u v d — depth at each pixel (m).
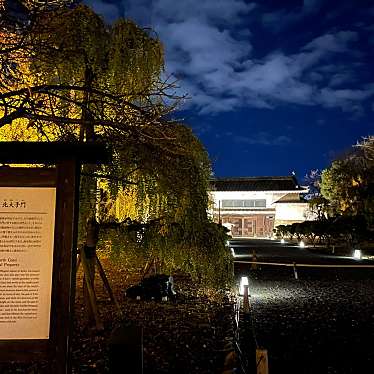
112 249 8.86
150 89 7.93
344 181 36.59
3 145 3.75
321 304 13.44
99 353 6.99
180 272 19.31
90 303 8.48
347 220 37.97
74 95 7.98
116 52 8.10
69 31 7.59
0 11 5.80
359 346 8.52
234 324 9.39
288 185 76.25
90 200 8.05
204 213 8.82
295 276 20.70
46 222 3.76
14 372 6.18
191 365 6.72
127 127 6.10
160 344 7.78
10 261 3.68
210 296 12.72
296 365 7.29
